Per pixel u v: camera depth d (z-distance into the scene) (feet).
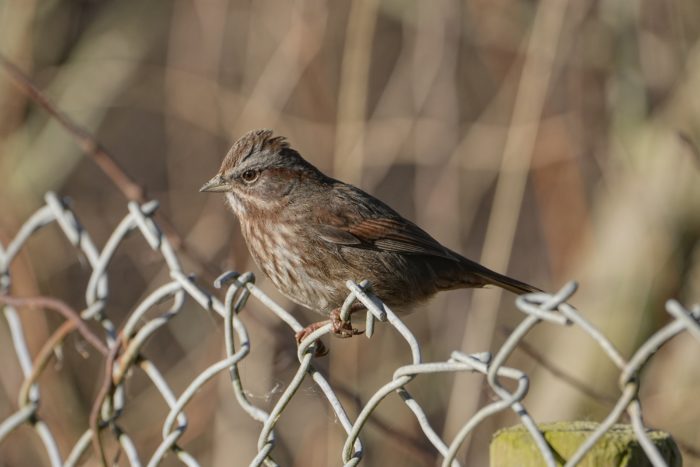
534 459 13.70
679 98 37.86
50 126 43.93
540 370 38.65
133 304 47.91
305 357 17.62
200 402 40.06
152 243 21.99
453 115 40.29
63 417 41.27
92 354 43.78
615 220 38.27
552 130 43.01
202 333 42.83
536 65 36.99
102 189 51.65
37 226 25.27
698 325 11.43
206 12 42.96
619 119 39.24
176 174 47.32
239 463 37.73
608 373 36.27
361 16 38.45
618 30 40.06
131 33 46.11
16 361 41.70
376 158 40.42
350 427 16.81
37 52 46.03
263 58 42.37
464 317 41.86
